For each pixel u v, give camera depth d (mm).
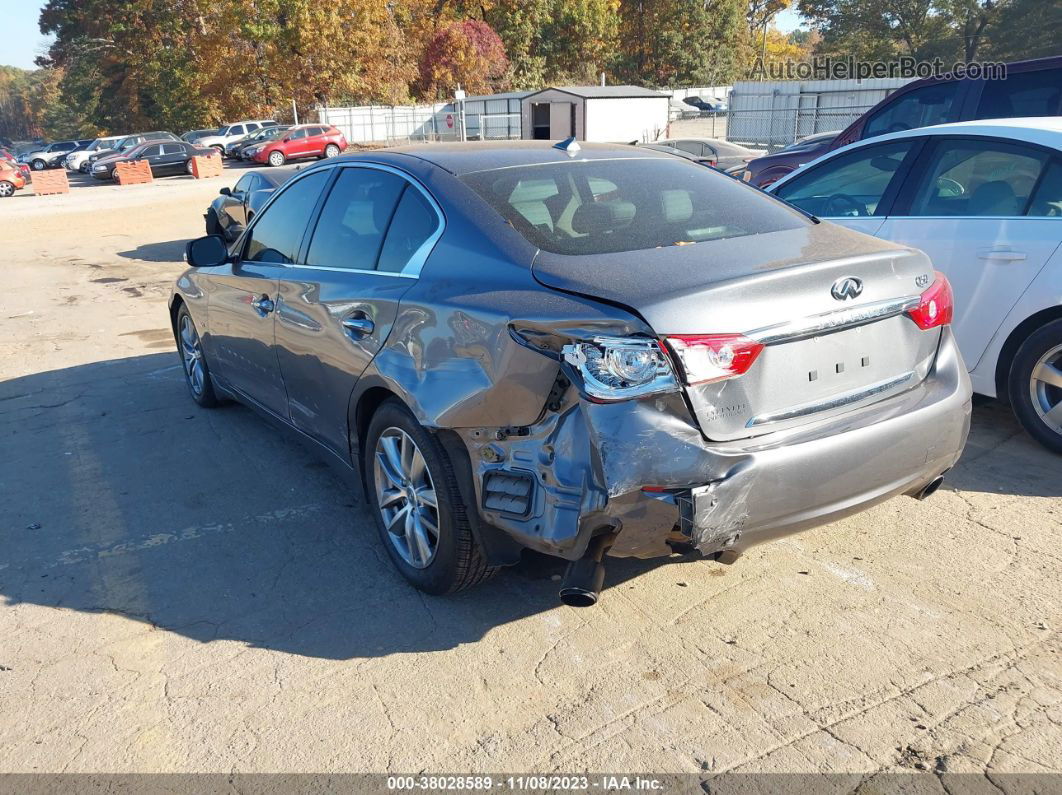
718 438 2623
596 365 2539
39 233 19031
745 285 2617
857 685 2764
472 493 3021
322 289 3824
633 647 3025
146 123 66125
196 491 4547
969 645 2945
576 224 3178
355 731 2660
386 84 55469
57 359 7629
